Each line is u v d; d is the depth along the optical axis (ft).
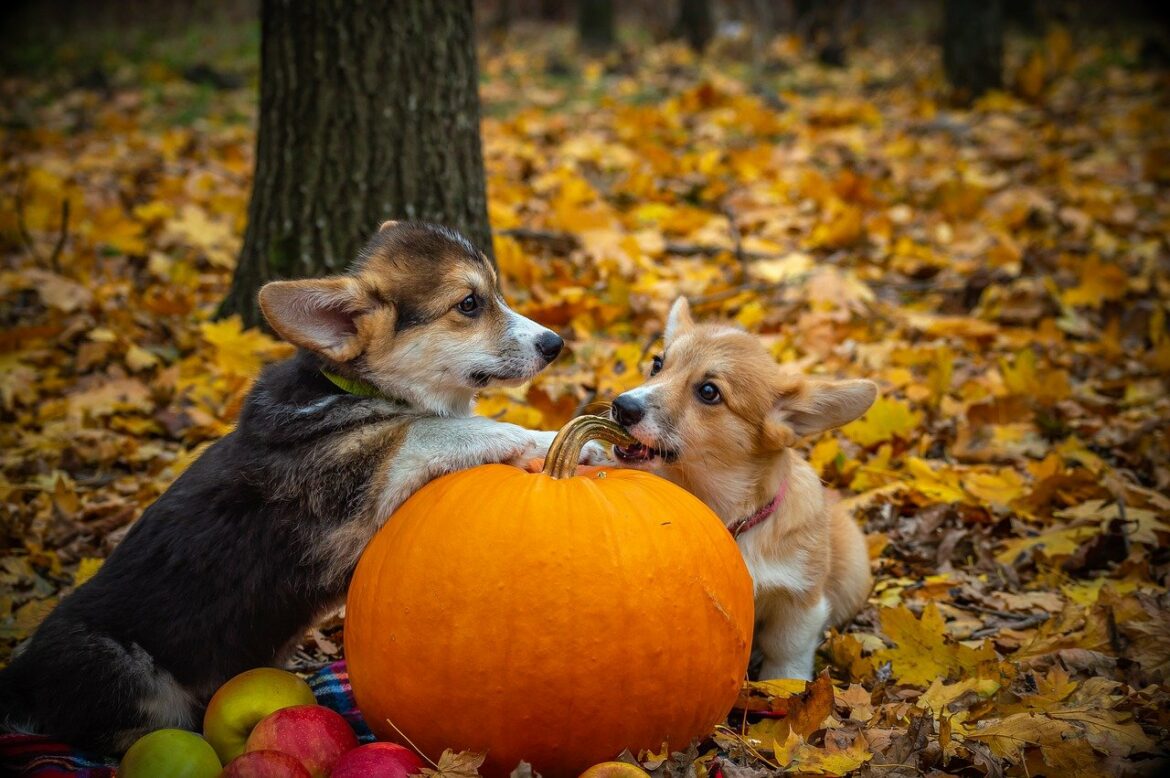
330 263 20.35
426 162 20.33
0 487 16.80
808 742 10.72
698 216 29.09
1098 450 18.72
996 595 14.58
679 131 43.04
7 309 23.45
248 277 21.06
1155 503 16.12
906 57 73.10
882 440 18.38
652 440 12.46
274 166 20.52
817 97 56.18
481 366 13.10
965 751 10.43
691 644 9.78
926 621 12.71
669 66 65.46
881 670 12.75
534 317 21.81
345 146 20.07
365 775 8.91
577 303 22.08
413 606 9.65
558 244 26.45
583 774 9.05
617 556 9.63
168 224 27.14
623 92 56.03
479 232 21.16
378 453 12.03
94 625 11.21
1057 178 36.17
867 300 24.08
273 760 8.79
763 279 25.14
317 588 11.97
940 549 15.64
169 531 11.62
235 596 11.60
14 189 33.35
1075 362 22.18
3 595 14.40
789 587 12.62
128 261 26.91
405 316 12.78
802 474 13.29
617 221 28.73
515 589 9.43
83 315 22.61
